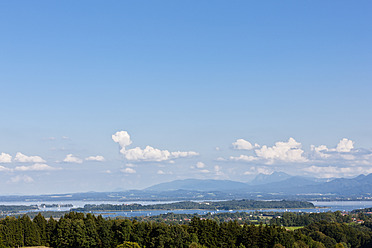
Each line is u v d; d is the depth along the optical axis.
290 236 196.50
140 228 195.62
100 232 195.50
